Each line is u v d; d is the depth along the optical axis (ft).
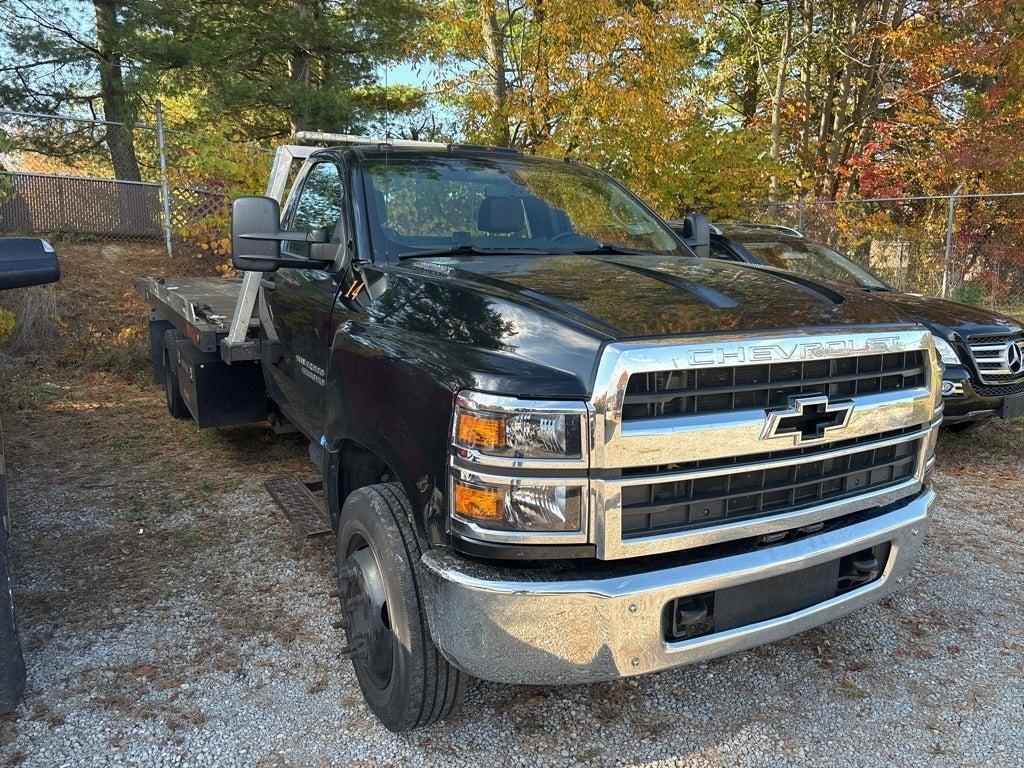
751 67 75.10
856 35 60.85
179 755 8.80
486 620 7.29
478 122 40.14
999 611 12.42
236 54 50.57
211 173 33.78
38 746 8.89
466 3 41.14
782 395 7.88
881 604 12.63
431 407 7.85
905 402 8.71
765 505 8.07
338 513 10.71
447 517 7.57
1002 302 48.91
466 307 8.74
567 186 13.30
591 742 9.15
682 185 43.09
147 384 26.68
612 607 7.30
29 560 13.60
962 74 60.90
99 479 17.71
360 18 54.24
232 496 16.76
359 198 11.60
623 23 35.76
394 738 9.15
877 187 60.34
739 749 9.07
